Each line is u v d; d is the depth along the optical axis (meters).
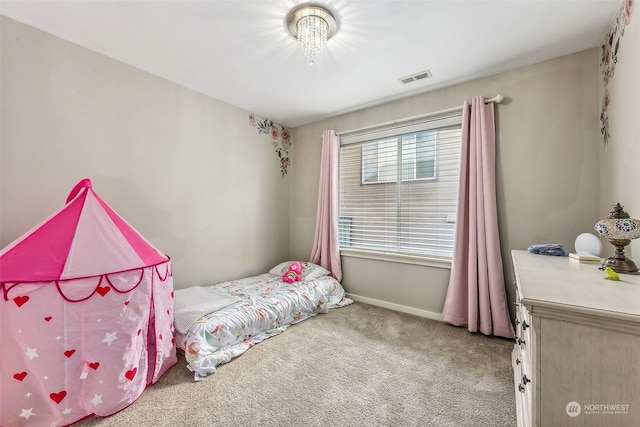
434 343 2.09
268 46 1.92
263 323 2.22
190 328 1.86
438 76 2.33
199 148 2.70
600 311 0.72
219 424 1.29
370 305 2.99
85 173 1.96
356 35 1.78
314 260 3.38
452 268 2.38
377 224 3.04
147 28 1.73
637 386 0.71
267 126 3.44
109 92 2.07
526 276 1.10
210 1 1.49
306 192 3.64
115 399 1.35
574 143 1.95
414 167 2.77
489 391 1.52
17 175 1.69
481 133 2.23
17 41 1.67
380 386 1.58
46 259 1.26
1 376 1.16
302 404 1.43
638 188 1.27
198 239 2.70
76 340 1.26
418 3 1.50
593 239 1.57
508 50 1.94
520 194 2.15
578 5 1.51
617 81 1.54
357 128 3.13
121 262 1.41
